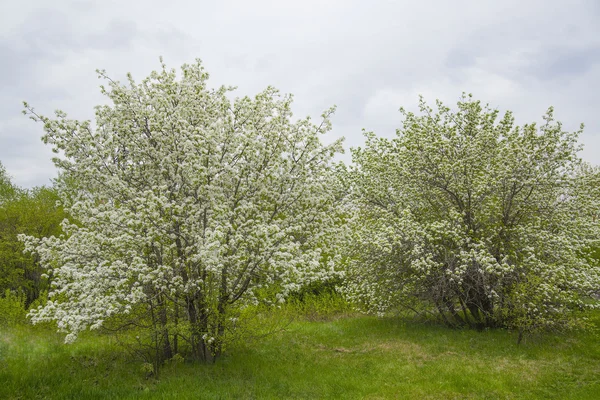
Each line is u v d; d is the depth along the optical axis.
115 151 10.16
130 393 8.33
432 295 13.63
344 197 12.95
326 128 10.95
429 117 14.95
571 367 9.95
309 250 10.01
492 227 13.59
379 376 9.72
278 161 10.41
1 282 21.19
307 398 8.51
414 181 14.09
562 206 14.30
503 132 14.30
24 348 11.16
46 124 9.08
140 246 9.27
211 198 9.53
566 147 12.73
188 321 9.81
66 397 8.08
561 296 11.88
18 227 21.97
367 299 15.37
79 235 9.51
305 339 13.46
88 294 8.82
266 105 11.28
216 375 9.48
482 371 9.82
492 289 12.66
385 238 12.75
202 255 8.38
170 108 10.52
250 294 10.09
